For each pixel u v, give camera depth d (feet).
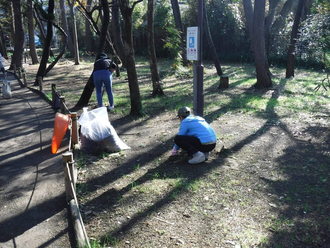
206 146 18.19
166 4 89.66
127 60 27.78
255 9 38.60
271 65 65.36
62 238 12.31
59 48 121.70
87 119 20.61
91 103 34.12
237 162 18.58
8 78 57.57
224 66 66.80
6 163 19.36
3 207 14.52
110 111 30.22
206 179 16.53
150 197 14.89
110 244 11.73
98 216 13.53
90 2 78.33
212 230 12.40
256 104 31.71
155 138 22.94
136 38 98.43
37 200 15.06
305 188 15.56
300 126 24.94
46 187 16.30
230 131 24.00
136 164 18.70
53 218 13.61
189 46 22.12
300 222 12.85
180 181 16.28
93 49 110.32
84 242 11.25
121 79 51.62
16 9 65.67
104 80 29.48
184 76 51.90
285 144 21.30
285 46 68.44
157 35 86.99
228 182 16.20
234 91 38.73
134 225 12.84
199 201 14.47
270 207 13.96
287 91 37.55
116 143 20.45
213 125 25.58
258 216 13.29
